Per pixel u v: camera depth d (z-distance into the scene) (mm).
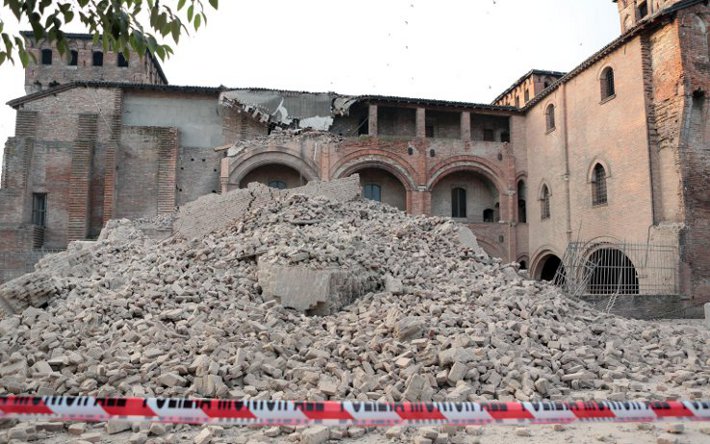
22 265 27625
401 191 34438
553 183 31125
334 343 7715
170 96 31469
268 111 31344
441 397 6406
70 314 8766
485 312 9406
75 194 28734
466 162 33500
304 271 10094
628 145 24812
